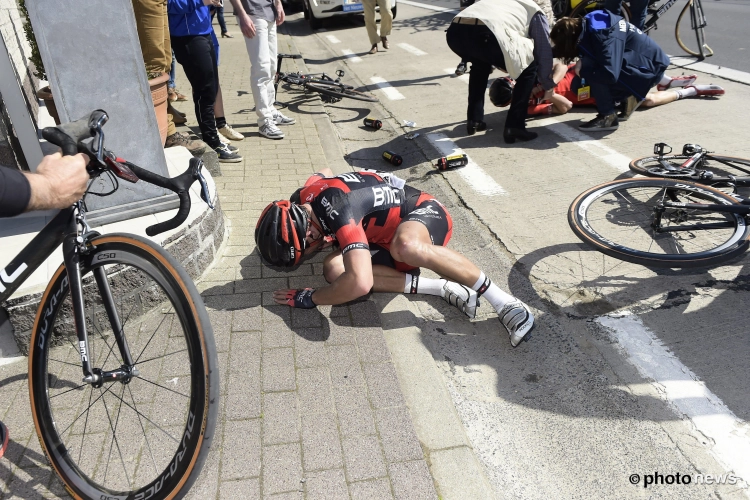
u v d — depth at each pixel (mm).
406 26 12914
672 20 10242
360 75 8766
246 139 5734
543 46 5031
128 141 2945
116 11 2725
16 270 1822
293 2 16641
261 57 5430
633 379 2615
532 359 2805
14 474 2045
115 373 1804
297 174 4762
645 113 5953
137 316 2764
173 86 6824
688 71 7184
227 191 4398
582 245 3695
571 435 2357
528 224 3996
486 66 5461
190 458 1689
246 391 2373
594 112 6246
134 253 1743
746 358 2674
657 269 3395
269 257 2729
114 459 2076
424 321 3105
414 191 3209
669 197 3771
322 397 2346
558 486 2137
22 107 3076
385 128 6336
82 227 1814
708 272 3324
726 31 9094
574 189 4453
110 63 2789
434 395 2453
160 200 3104
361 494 1931
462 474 2072
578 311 3088
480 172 4922
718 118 5574
